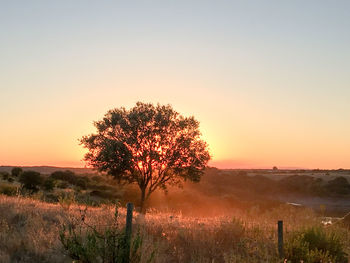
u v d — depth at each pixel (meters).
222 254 11.63
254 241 12.45
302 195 76.44
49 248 9.97
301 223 15.36
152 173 30.52
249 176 87.31
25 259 9.22
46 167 144.12
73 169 139.50
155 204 39.12
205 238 12.54
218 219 15.75
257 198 67.25
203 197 49.28
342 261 12.26
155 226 13.48
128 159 28.16
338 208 60.75
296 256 11.55
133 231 12.32
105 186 56.09
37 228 11.47
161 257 10.23
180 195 45.81
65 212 14.23
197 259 10.94
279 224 11.48
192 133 30.27
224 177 81.62
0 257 8.95
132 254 8.16
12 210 13.20
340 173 121.75
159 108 30.39
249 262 10.90
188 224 14.15
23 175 47.03
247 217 16.89
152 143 29.20
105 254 7.85
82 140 30.02
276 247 11.90
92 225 11.27
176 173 30.22
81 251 7.82
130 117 29.31
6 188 28.45
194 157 30.02
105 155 28.50
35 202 16.95
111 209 16.45
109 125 29.75
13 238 10.42
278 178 89.94
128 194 43.41
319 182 81.50
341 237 14.22
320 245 12.69
